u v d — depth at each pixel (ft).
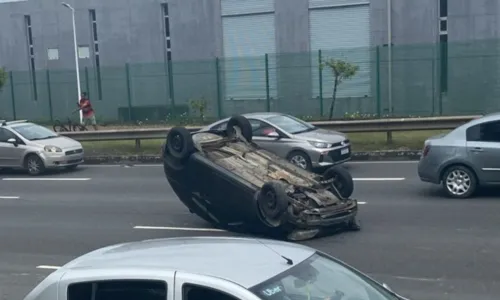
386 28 108.78
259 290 12.71
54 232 41.78
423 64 96.48
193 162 37.60
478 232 35.40
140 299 13.35
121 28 129.18
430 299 25.94
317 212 35.53
